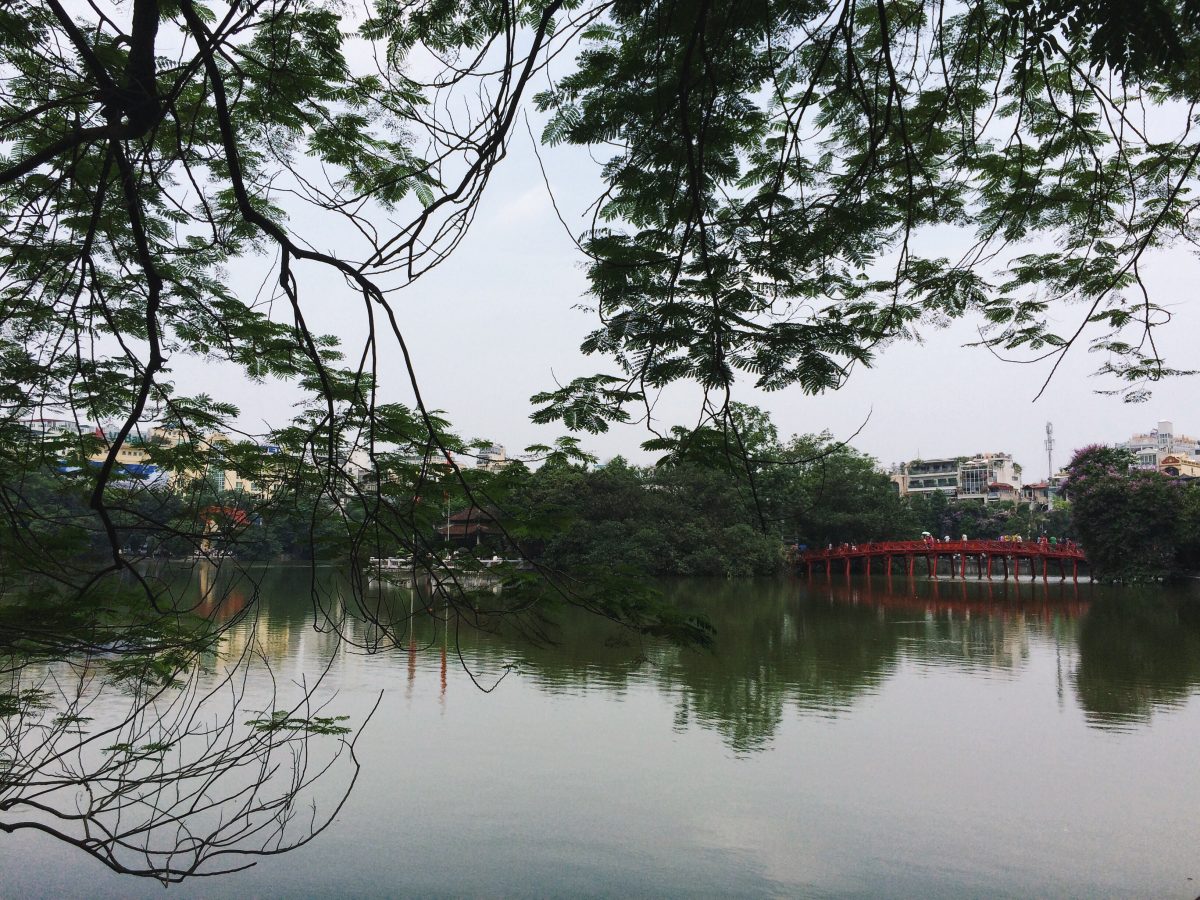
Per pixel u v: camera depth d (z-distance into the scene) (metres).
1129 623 27.33
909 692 15.80
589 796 10.02
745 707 14.42
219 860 8.19
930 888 7.87
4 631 4.33
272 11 4.46
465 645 19.94
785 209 4.21
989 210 5.66
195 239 5.74
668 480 50.38
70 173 4.00
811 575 54.72
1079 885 7.93
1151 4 3.38
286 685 15.23
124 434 3.89
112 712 11.66
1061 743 12.37
